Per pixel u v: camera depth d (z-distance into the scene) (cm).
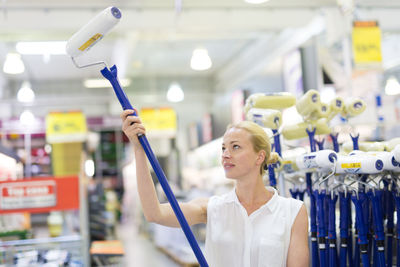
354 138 248
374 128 535
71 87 1655
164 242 977
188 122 1698
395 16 719
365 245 210
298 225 190
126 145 1596
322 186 224
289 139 273
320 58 660
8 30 770
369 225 222
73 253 462
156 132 1344
